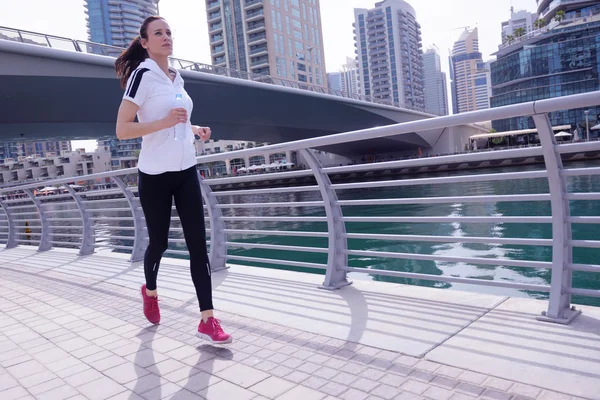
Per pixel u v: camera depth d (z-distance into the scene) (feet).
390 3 526.16
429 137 198.59
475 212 53.83
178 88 8.66
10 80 69.10
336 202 11.17
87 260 18.71
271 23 288.10
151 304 9.55
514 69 270.46
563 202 7.60
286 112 126.72
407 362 6.70
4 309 11.93
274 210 80.23
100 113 89.10
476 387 5.76
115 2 559.79
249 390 6.33
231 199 126.21
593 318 7.56
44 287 14.32
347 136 9.19
